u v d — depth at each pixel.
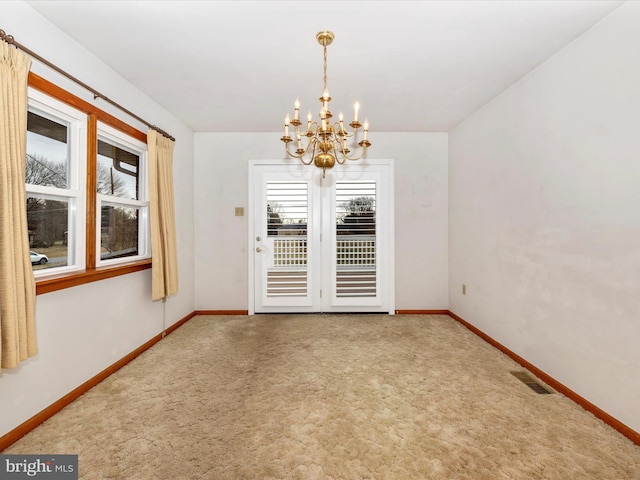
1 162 1.43
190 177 3.81
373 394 2.04
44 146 1.92
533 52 2.16
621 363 1.67
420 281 4.01
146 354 2.71
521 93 2.53
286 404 1.92
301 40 2.05
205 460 1.46
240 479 1.34
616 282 1.70
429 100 3.00
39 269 1.90
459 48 2.13
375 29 1.93
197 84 2.68
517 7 1.72
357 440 1.59
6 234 1.44
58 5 1.71
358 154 3.97
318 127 1.97
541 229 2.29
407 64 2.35
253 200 3.99
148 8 1.74
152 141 2.80
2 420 1.54
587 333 1.88
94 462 1.44
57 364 1.87
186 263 3.70
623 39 1.66
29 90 1.74
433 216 3.99
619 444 1.58
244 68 2.41
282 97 2.93
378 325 3.54
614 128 1.71
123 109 2.47
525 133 2.47
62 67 1.95
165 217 2.97
